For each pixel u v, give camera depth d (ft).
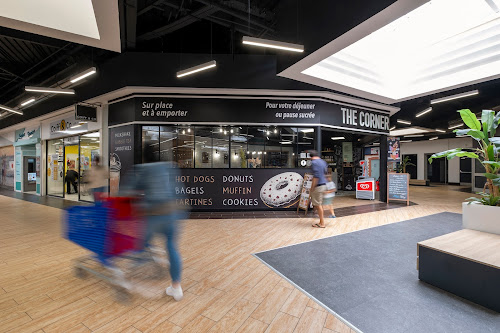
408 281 9.62
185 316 7.48
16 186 45.91
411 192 42.34
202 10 19.20
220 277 10.09
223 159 25.73
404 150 67.26
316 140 24.94
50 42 21.26
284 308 7.89
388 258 12.01
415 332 6.63
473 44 16.20
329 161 43.68
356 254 12.56
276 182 24.72
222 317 7.43
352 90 20.47
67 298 8.50
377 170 38.83
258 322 7.20
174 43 28.76
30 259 12.12
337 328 6.89
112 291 8.96
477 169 41.81
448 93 29.01
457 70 17.37
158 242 10.83
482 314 7.41
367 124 28.58
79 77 20.29
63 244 14.49
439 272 9.02
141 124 24.21
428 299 8.29
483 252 8.56
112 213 9.26
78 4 10.75
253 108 24.45
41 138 38.19
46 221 20.54
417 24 14.87
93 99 25.68
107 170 10.18
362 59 19.45
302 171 24.82
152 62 23.13
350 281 9.64
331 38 12.97
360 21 11.48
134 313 7.63
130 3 16.42
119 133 25.13
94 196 9.75
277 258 12.09
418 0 9.97
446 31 15.65
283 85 23.65
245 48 29.14
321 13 13.58
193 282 9.65
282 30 16.92
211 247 13.76
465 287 8.28
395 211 24.49
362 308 7.81
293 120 24.66
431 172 66.59
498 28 14.84
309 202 23.84
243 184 24.57
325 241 14.75
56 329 6.88
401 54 19.57
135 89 23.22
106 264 9.69
